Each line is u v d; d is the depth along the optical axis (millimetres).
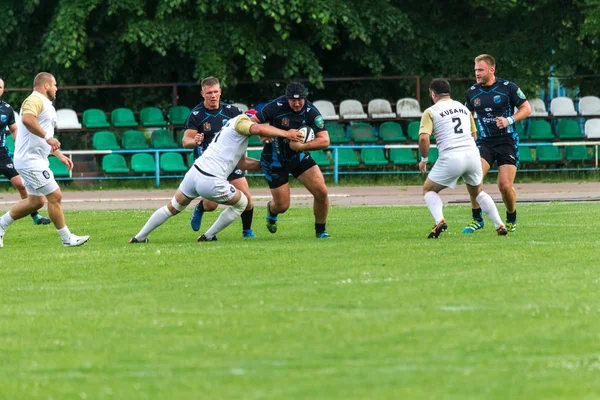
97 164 80938
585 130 83562
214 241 38562
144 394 17594
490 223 44156
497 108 40219
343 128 83812
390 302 24781
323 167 80688
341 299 25281
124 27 79875
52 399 17438
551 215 48094
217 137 37125
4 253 36625
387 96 89250
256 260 32344
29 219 49594
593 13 80500
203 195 37156
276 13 75938
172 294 26672
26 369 19438
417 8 88125
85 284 28766
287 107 37562
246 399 17172
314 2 76375
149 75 85938
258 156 78750
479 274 28625
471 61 87125
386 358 19641
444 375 18438
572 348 20219
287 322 22797
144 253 34844
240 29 78375
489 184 76250
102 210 55938
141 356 20172
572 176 80750
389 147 75312
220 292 26719
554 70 87812
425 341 20844
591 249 33844
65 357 20250
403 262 31188
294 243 37094
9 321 23750
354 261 31625
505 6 84125
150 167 77688
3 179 75750
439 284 27062
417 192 70125
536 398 17031
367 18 81500
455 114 37500
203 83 39375
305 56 80188
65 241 38250
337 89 88750
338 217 49062
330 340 21047
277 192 39438
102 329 22641
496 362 19266
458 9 88250
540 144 76562
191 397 17344
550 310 23609
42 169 37562
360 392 17453
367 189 73188
